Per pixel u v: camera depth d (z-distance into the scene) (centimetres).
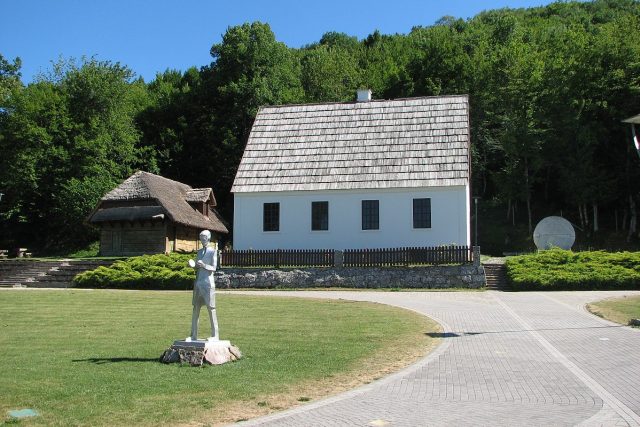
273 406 979
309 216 3978
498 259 4250
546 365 1320
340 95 7850
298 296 2933
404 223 3850
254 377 1178
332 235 3938
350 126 4306
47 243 6325
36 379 1154
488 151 6769
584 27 9238
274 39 7162
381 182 3884
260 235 4016
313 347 1509
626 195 5884
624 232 5844
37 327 1886
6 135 6169
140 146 7362
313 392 1077
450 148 3978
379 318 2052
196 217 5156
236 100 6775
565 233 4241
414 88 7725
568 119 5769
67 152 6303
